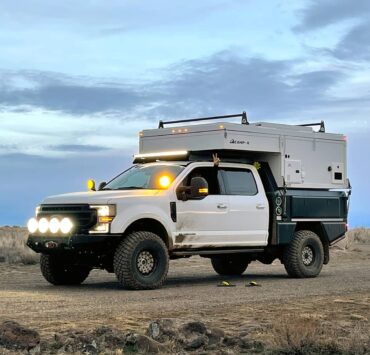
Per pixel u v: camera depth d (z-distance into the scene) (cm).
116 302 1052
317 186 1573
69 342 675
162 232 1291
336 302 1043
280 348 675
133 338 672
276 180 1497
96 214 1209
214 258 1612
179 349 675
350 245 2783
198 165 1366
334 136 1620
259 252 1486
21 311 952
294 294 1162
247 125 1430
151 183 1335
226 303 1037
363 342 689
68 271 1352
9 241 2488
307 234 1519
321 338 710
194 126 1426
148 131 1512
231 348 688
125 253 1216
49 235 1255
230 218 1377
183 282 1413
